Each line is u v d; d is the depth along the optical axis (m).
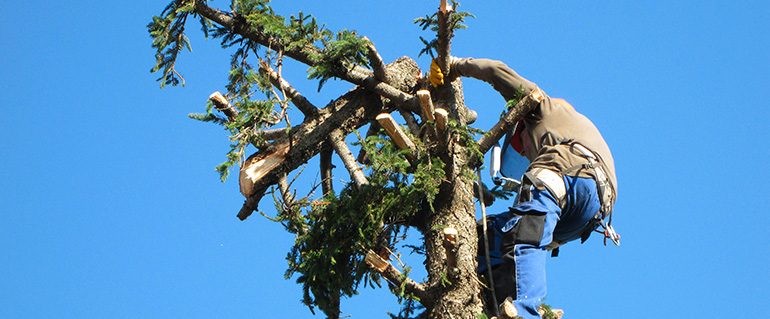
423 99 7.66
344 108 9.85
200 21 9.75
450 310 7.97
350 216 8.42
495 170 8.70
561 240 8.36
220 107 9.09
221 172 8.39
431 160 8.05
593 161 8.08
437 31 8.73
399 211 8.39
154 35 9.75
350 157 9.43
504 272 8.09
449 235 7.66
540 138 8.48
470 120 10.44
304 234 8.80
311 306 8.83
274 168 9.34
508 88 8.74
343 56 9.45
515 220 7.64
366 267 8.47
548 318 8.18
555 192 7.77
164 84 9.82
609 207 8.23
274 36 9.64
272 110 8.40
